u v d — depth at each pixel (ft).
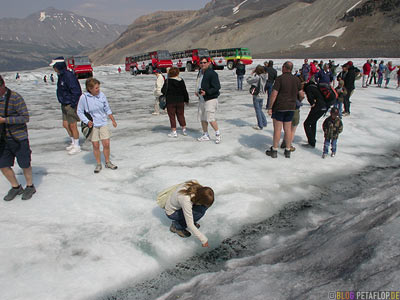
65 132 28.94
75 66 124.98
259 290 7.56
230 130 27.30
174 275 9.99
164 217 13.20
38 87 87.45
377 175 17.74
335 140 20.29
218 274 9.09
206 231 12.26
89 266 10.08
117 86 78.13
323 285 7.06
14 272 9.59
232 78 85.87
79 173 17.62
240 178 17.06
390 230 8.47
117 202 14.28
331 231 10.34
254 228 12.48
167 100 24.54
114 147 22.85
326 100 20.74
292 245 10.50
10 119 12.39
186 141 24.14
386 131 27.32
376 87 62.90
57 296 8.80
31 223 12.24
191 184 11.09
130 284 9.57
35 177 16.53
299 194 15.47
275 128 20.01
